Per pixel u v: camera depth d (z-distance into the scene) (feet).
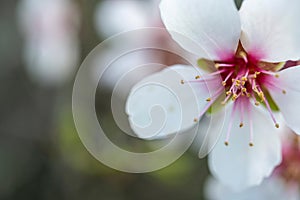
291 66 0.59
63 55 0.89
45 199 0.96
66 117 0.83
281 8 0.56
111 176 0.86
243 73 0.58
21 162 0.99
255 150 0.59
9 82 1.04
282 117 0.59
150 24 0.78
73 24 0.88
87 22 0.88
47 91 1.01
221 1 0.56
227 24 0.57
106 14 0.80
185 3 0.56
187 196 0.86
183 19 0.57
